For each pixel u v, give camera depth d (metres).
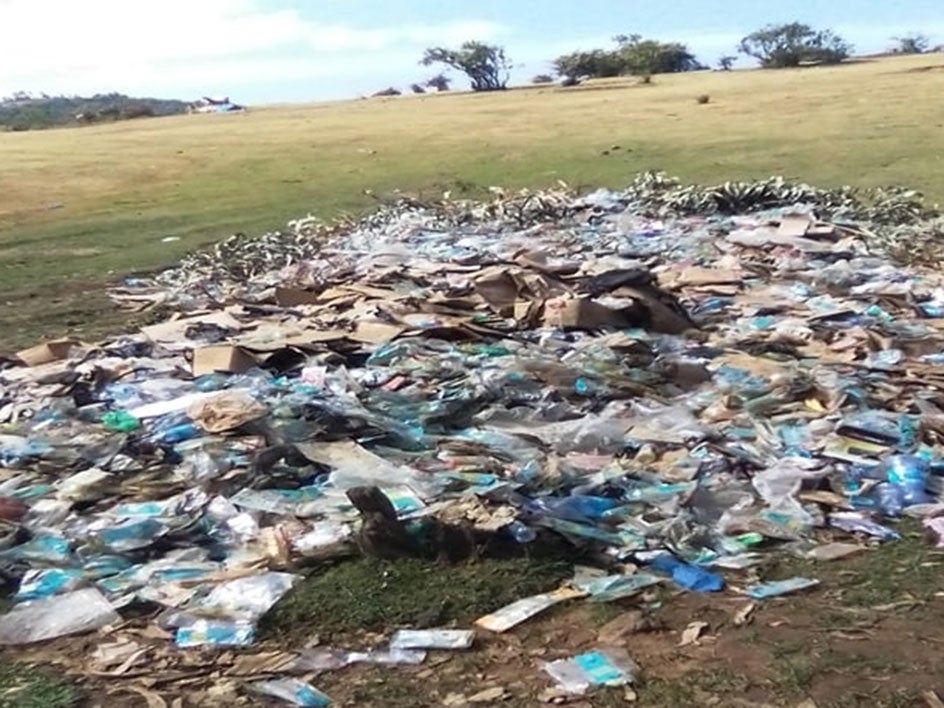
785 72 60.31
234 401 6.86
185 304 11.22
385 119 41.94
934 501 5.59
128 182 25.75
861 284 10.42
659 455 6.19
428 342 8.42
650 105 39.50
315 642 4.43
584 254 12.00
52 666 4.33
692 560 5.00
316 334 8.61
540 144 28.38
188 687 4.14
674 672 4.09
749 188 15.23
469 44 83.38
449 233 14.09
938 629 4.34
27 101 101.88
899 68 52.94
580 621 4.50
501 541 5.10
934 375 7.49
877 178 19.59
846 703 3.85
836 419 6.64
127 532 5.36
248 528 5.40
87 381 7.88
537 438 6.44
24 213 20.89
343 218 16.94
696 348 8.32
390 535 5.08
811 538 5.24
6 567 5.10
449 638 4.38
